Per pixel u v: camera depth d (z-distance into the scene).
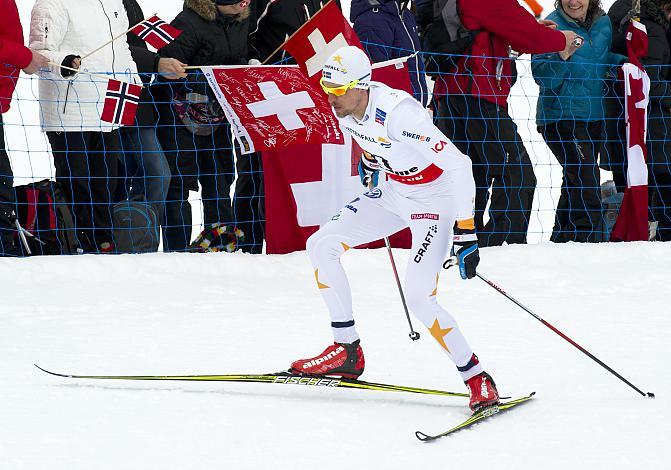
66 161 21.36
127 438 10.41
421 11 24.23
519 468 9.53
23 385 12.71
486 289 20.39
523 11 22.75
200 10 21.89
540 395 12.61
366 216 12.70
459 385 13.27
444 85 23.72
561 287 20.78
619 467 9.57
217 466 9.52
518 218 23.52
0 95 20.47
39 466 9.43
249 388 12.98
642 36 24.84
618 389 12.90
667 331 16.48
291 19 22.52
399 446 10.32
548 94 24.58
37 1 20.73
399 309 18.42
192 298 19.16
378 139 11.81
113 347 15.10
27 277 20.11
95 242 22.05
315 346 15.27
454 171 11.34
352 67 11.49
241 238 23.33
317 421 11.27
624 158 25.22
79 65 20.36
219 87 21.56
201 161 22.91
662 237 26.19
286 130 22.06
